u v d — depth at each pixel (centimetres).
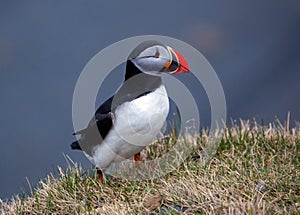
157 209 874
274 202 852
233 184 883
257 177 915
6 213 948
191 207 849
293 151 1030
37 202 954
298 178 899
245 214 796
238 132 1112
